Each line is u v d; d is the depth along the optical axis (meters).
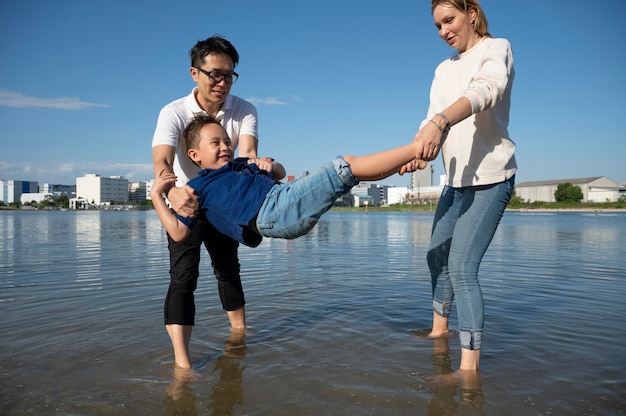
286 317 3.51
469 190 2.66
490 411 1.95
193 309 2.57
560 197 92.75
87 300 4.00
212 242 2.99
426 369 2.45
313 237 11.92
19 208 129.75
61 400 2.06
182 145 2.95
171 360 2.58
